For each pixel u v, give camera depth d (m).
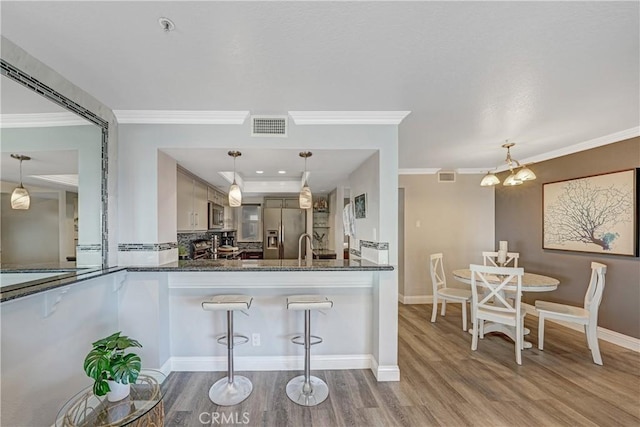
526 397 2.27
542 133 3.04
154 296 2.44
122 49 1.57
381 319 2.51
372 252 2.74
